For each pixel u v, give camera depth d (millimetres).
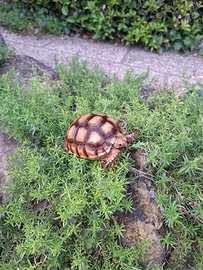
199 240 338
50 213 373
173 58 917
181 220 383
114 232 343
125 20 937
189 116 487
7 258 363
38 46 990
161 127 436
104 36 1002
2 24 1114
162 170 392
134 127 438
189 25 877
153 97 544
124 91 566
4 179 434
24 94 563
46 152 437
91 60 893
